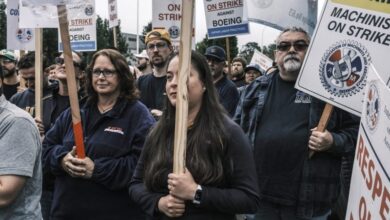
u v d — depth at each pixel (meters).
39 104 4.28
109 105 3.50
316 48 3.25
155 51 5.36
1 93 2.43
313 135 3.28
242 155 2.57
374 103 1.91
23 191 2.49
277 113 3.61
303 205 3.43
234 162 2.55
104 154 3.35
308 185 3.41
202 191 2.43
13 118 2.39
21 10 3.47
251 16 5.48
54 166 3.44
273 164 3.53
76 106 3.25
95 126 3.45
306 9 5.30
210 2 6.67
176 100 2.43
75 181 3.36
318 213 3.43
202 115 2.62
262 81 3.79
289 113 3.56
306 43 3.54
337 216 3.94
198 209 2.49
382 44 2.99
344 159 3.73
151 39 5.38
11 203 2.44
